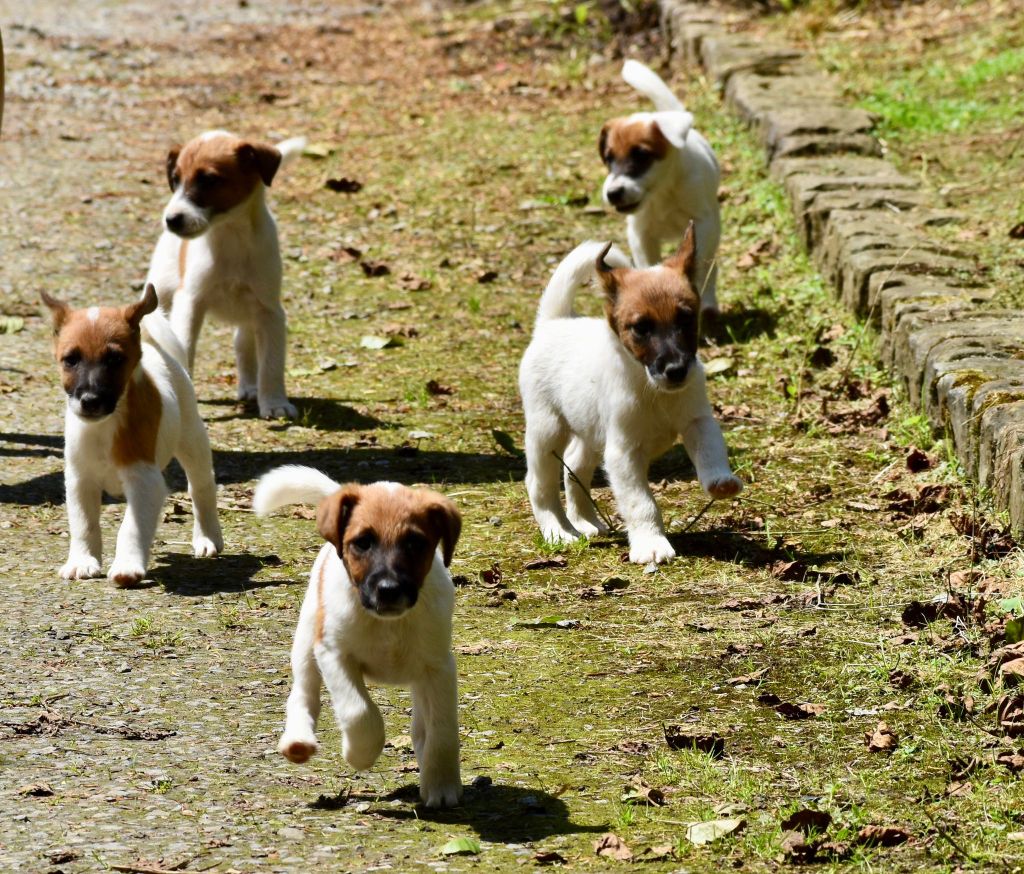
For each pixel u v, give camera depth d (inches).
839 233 647.8
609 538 465.4
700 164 643.5
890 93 867.4
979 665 350.6
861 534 448.5
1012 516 419.8
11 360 620.7
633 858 265.7
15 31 1198.3
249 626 390.3
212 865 260.4
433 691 286.0
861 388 560.7
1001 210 671.1
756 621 388.8
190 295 571.5
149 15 1289.4
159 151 918.4
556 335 468.4
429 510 275.7
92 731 322.7
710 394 578.2
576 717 334.6
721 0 1088.8
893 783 297.3
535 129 934.4
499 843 272.4
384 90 1050.7
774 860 264.7
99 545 433.4
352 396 598.2
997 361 492.1
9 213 798.5
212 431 560.7
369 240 773.9
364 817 283.9
